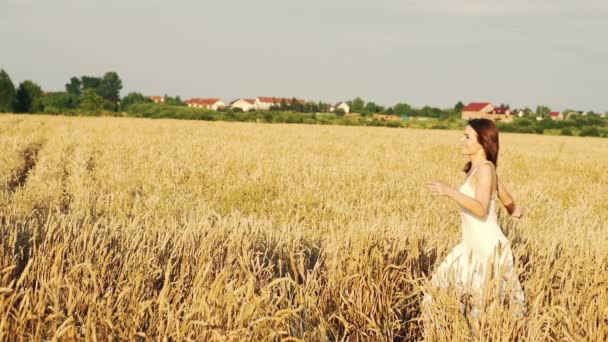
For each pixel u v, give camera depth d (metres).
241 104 146.75
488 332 3.61
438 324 3.81
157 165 14.75
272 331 3.35
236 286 3.92
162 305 3.46
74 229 4.18
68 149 20.34
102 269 3.77
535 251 4.90
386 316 4.32
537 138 51.78
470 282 4.02
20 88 84.69
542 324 3.63
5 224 4.50
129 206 9.46
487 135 4.23
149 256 4.08
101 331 3.38
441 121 79.25
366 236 4.65
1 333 3.19
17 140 20.61
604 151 32.00
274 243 5.13
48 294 3.44
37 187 10.73
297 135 36.84
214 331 3.31
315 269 4.50
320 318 3.97
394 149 26.91
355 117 81.62
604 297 3.79
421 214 9.52
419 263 4.87
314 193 11.37
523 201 11.27
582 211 10.30
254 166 16.16
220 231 4.73
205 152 19.92
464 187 4.34
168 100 117.25
